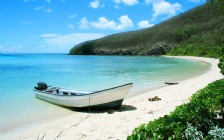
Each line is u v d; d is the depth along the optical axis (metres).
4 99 18.00
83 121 11.62
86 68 52.41
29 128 11.07
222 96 8.45
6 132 10.62
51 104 16.30
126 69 47.47
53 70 47.03
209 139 5.70
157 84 24.88
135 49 176.62
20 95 19.70
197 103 7.47
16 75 37.41
